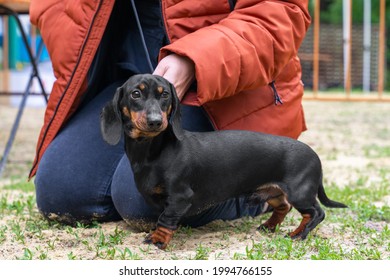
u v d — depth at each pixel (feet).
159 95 10.14
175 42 11.05
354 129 32.89
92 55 12.40
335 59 64.18
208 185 10.89
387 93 59.82
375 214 13.46
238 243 11.28
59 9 12.69
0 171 18.90
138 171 10.65
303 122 13.76
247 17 11.58
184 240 11.45
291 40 11.76
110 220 13.05
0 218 13.26
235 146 11.03
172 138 10.55
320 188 11.78
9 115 36.91
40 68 54.03
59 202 12.60
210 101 11.85
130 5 13.44
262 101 12.26
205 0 11.92
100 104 13.61
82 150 12.89
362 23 66.33
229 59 10.99
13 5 18.48
